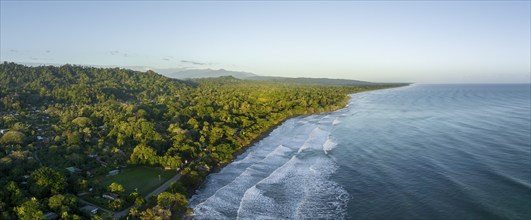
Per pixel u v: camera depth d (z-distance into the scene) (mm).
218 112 171375
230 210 73500
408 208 72062
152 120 147250
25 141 108562
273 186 84875
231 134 131375
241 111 179250
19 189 68062
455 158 103062
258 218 69438
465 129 146875
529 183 81562
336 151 115188
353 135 139125
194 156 105438
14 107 164000
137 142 115250
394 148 116625
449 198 75688
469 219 66500
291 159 106250
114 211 69750
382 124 163125
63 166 89188
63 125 132625
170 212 68875
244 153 116375
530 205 70688
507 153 106750
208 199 78188
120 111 167625
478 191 78250
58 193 70375
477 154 106500
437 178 87188
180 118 152125
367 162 102375
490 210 69312
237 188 84688
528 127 149250
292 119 183000
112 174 91125
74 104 189000
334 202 75938
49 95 193000
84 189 76062
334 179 89188
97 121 145500
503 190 78312
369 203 75000
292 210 72562
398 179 87750
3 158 85625
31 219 58844
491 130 143375
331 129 153125
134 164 98000
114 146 110250
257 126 147375
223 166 102375
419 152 110812
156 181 87062
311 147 121000
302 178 90062
